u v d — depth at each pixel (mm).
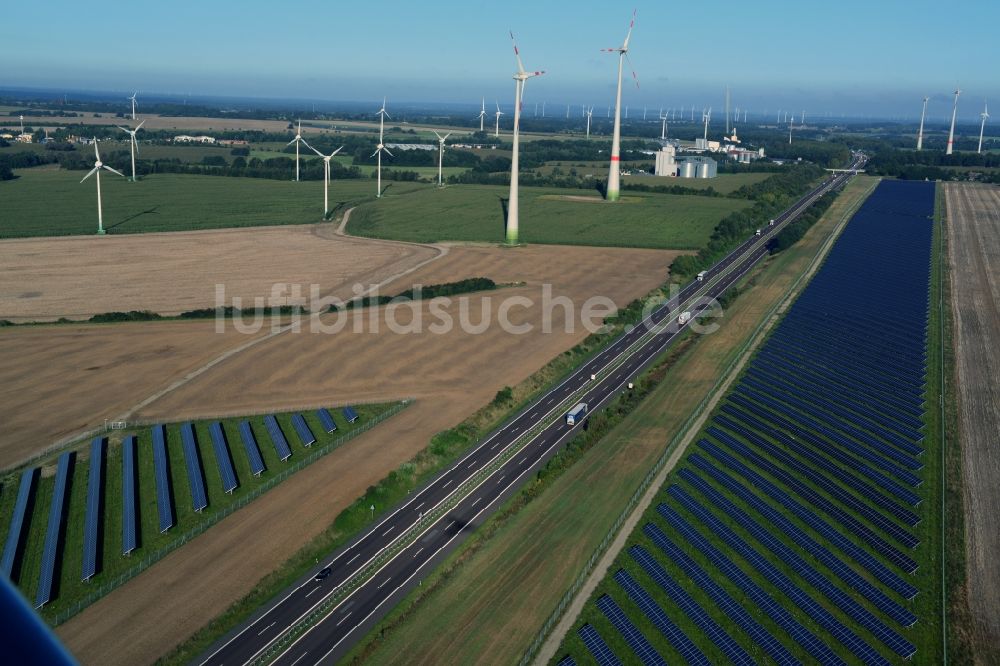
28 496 88062
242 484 92750
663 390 122125
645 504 89562
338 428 107500
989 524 86625
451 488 93250
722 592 74500
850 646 67688
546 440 106062
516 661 65312
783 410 113938
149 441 102375
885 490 93312
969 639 68750
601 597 73312
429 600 72812
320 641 67625
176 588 73875
